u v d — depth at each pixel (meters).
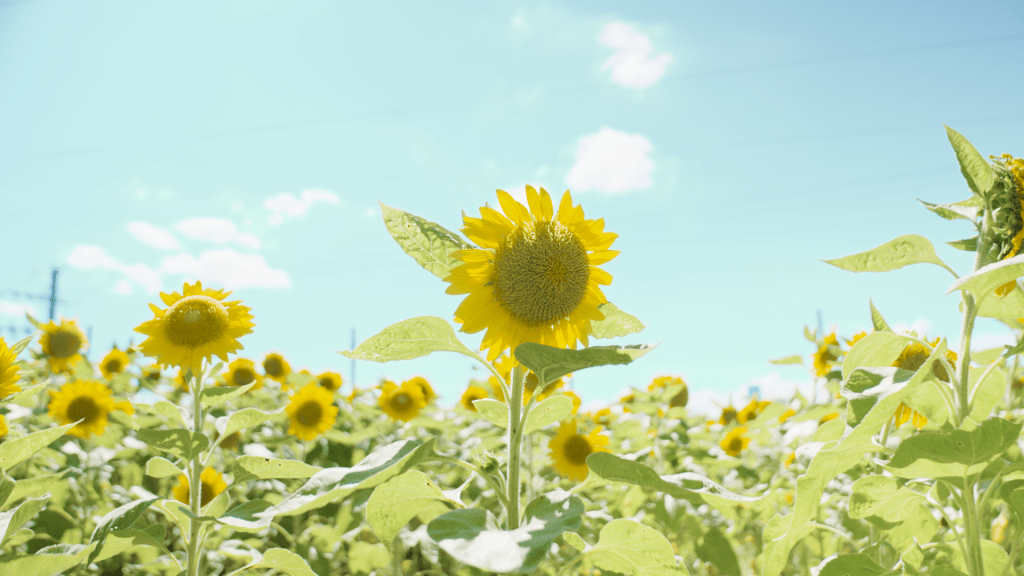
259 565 1.57
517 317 1.42
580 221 1.44
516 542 1.19
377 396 3.84
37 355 3.35
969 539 1.41
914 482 1.62
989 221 1.45
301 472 1.60
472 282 1.41
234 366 3.36
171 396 3.27
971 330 1.48
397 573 2.18
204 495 2.24
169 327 1.82
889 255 1.51
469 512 1.29
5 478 1.51
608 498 2.49
